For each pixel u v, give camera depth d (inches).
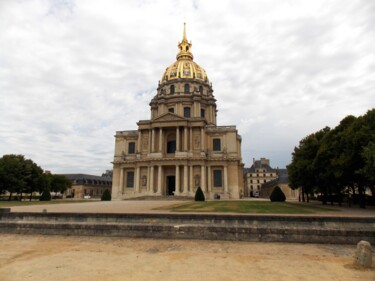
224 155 2957.7
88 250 586.6
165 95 3698.3
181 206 1416.1
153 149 3024.1
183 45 4239.7
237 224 697.0
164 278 406.0
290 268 458.3
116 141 3287.4
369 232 633.0
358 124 1446.9
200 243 647.8
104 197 2576.3
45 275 420.2
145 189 2997.0
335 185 1726.1
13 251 577.9
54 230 749.9
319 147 1846.7
